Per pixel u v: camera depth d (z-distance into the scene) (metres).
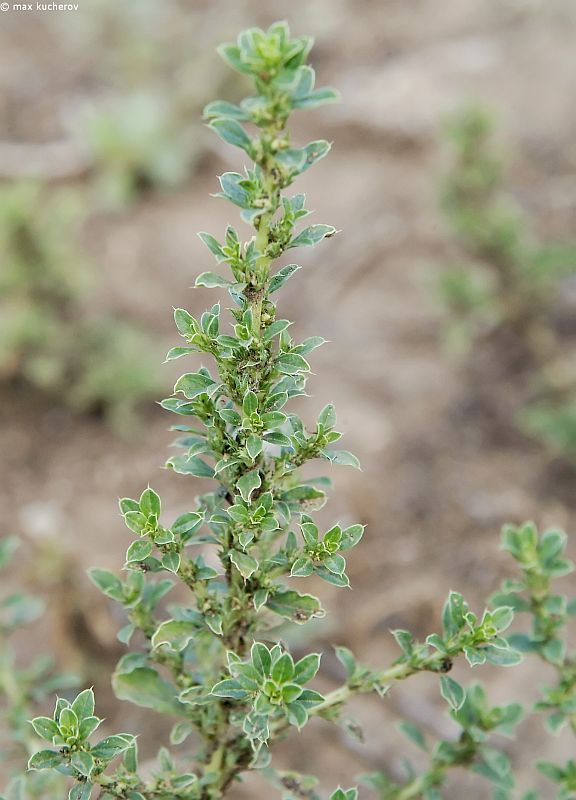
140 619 0.48
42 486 1.03
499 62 1.53
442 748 0.50
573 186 1.28
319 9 1.75
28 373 1.13
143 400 1.12
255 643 0.43
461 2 1.71
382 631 0.83
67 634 0.82
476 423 1.03
